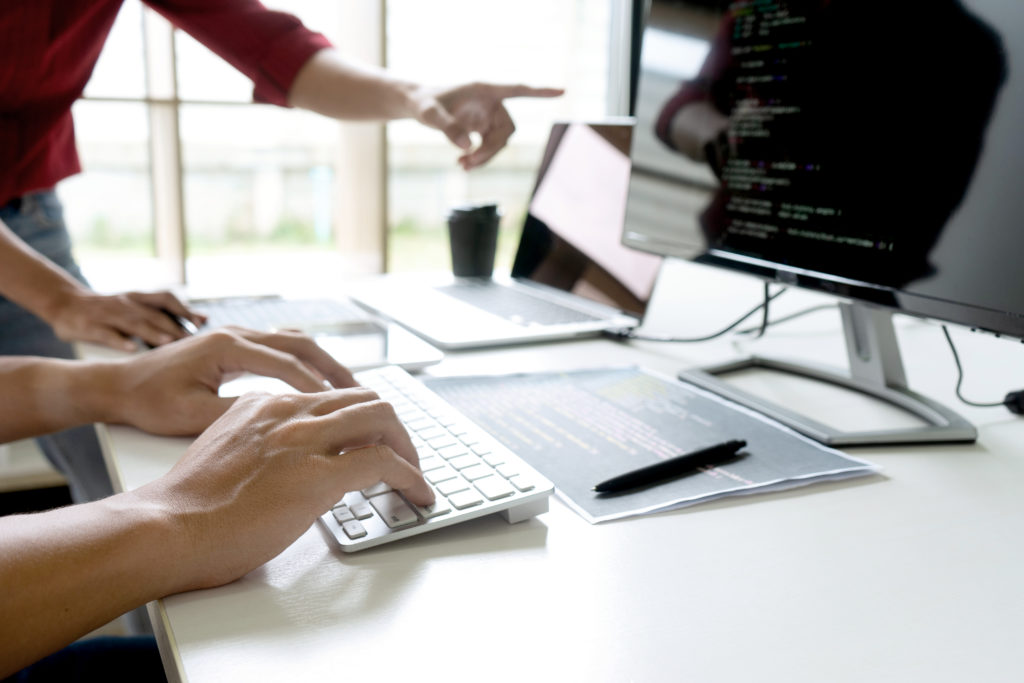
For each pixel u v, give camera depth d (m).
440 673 0.37
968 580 0.46
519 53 3.54
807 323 1.12
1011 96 0.59
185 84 1.49
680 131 0.91
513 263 1.31
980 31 0.60
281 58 1.18
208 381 0.65
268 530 0.45
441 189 5.90
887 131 0.67
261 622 0.41
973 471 0.63
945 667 0.38
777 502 0.57
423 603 0.43
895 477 0.62
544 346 0.98
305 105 1.21
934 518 0.54
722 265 0.86
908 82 0.65
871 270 0.69
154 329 0.88
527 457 0.62
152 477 0.57
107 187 4.90
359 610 0.42
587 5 2.37
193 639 0.39
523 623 0.41
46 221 1.22
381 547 0.49
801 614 0.42
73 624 0.39
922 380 0.87
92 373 0.68
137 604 0.41
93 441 1.21
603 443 0.65
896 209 0.67
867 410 0.77
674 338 1.02
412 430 0.64
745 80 0.82
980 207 0.61
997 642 0.40
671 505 0.55
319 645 0.39
